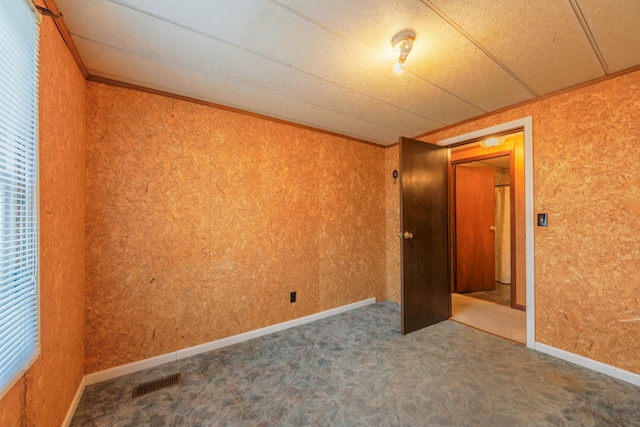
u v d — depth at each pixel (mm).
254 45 1526
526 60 1671
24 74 978
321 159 3055
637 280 1753
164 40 1476
